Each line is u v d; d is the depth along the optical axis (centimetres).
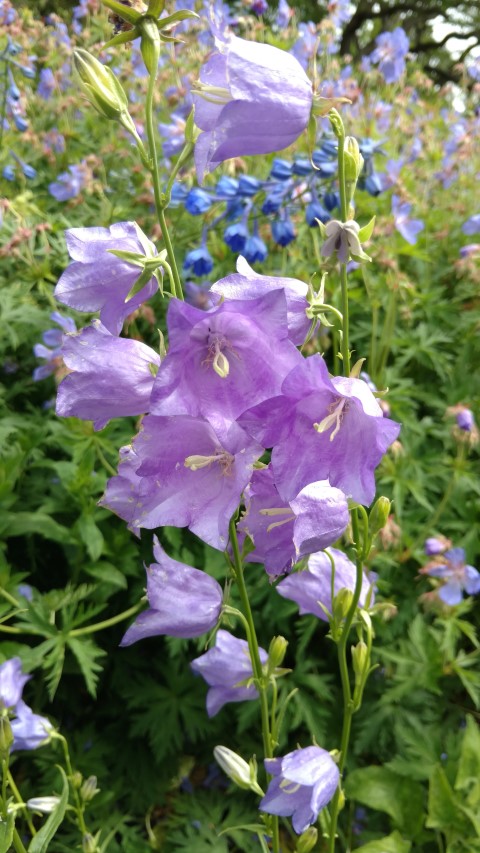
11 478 48
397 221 67
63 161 80
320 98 19
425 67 260
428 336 67
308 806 26
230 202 54
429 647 51
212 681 30
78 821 36
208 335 18
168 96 79
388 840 46
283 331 16
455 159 89
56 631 45
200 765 57
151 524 18
